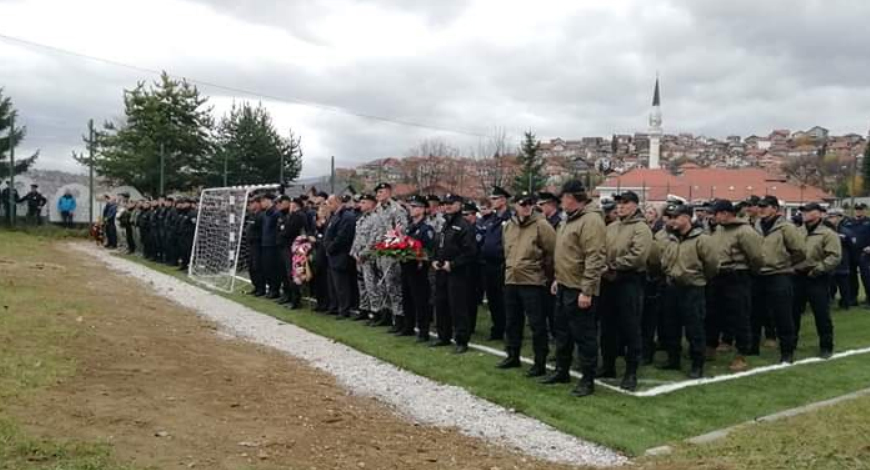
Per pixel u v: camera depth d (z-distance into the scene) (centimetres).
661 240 980
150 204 2408
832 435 653
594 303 837
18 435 550
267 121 4266
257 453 581
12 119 3177
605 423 736
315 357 1031
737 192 5959
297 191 2512
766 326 1177
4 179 3375
